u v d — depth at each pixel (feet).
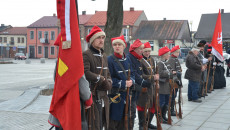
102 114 12.89
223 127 18.58
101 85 11.96
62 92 9.64
